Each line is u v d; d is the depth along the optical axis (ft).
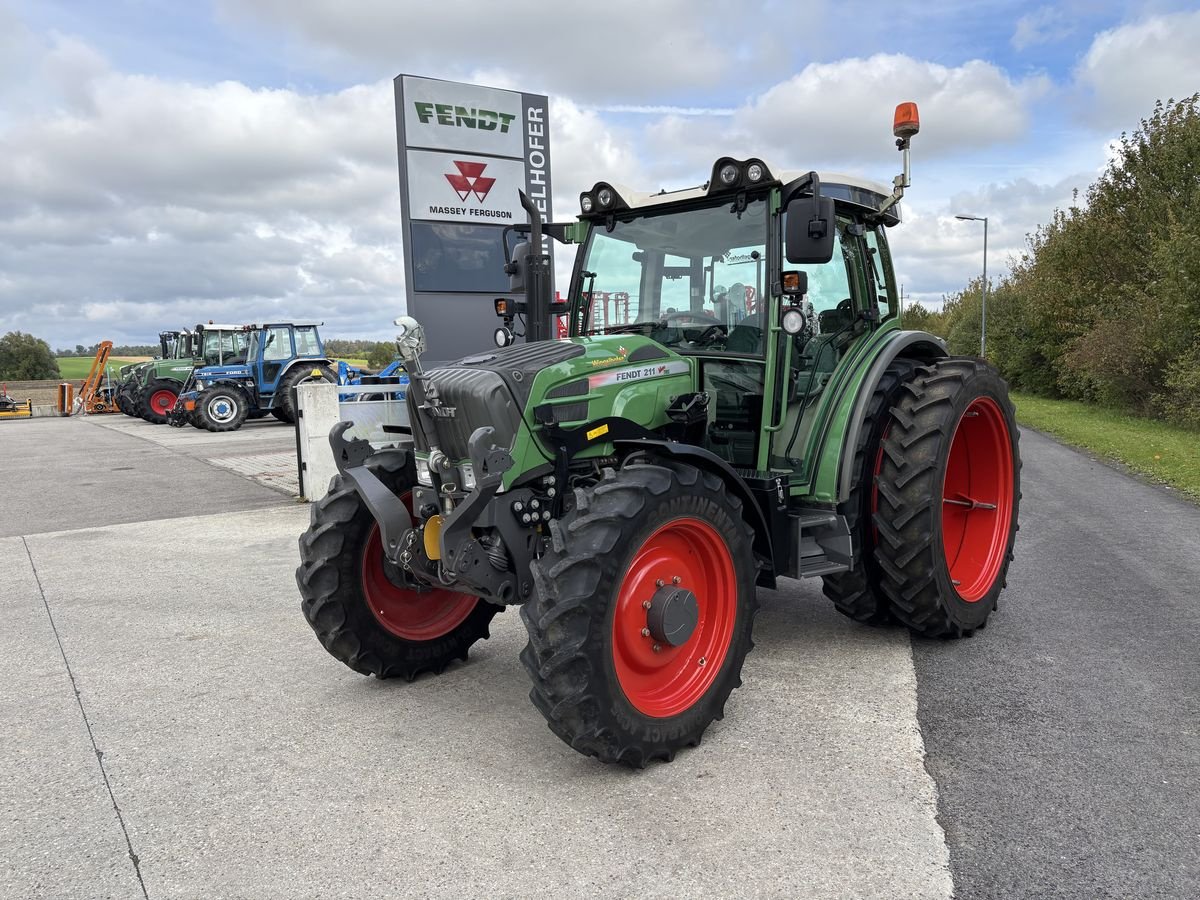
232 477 36.58
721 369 13.03
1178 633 14.02
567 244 15.37
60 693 12.68
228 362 67.31
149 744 10.89
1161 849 7.97
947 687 11.97
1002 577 14.78
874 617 14.24
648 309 13.97
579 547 9.39
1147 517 24.11
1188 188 61.41
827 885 7.51
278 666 13.73
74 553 22.41
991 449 15.20
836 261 14.39
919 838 8.21
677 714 10.00
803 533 13.37
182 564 20.92
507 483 10.45
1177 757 9.75
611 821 8.68
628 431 11.59
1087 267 72.69
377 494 11.35
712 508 10.44
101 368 93.66
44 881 7.94
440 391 10.94
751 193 12.71
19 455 47.47
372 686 12.80
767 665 12.97
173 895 7.68
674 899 7.38
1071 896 7.31
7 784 9.89
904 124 13.47
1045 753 9.91
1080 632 14.21
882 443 13.42
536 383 10.72
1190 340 53.78
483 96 32.30
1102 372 62.34
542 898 7.44
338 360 67.36
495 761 10.19
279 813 9.07
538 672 9.10
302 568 12.30
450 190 32.12
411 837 8.50
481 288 33.17
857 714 11.12
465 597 13.64
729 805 8.93
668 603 9.97
